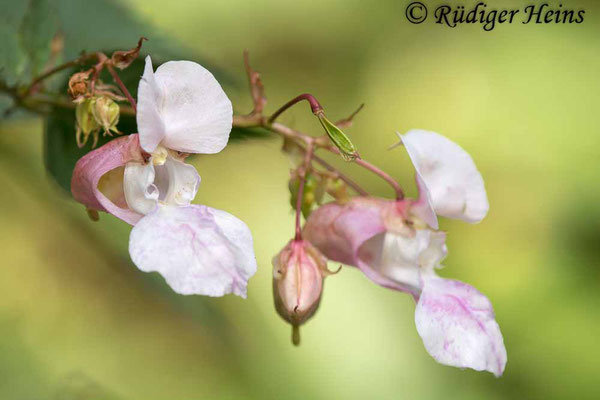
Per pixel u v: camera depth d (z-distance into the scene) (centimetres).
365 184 43
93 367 39
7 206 39
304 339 39
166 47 35
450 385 40
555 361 42
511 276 43
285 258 33
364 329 39
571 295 43
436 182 33
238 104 36
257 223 40
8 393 38
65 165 35
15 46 35
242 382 39
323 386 39
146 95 31
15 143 37
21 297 39
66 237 40
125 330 40
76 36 35
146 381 40
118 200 31
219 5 43
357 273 40
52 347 39
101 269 40
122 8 35
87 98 32
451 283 33
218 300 38
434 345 32
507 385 41
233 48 43
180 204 31
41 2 35
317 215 33
